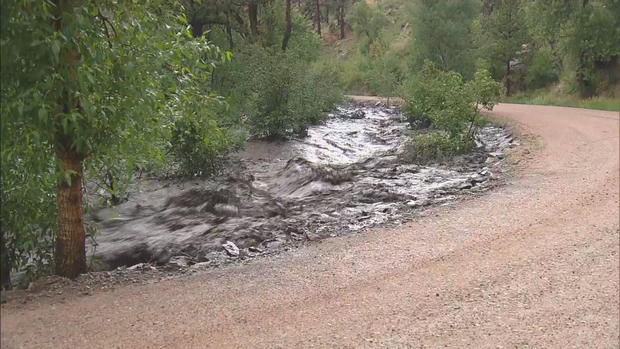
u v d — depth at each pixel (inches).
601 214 334.0
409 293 220.1
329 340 179.8
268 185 537.3
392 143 829.2
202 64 243.9
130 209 424.2
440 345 179.2
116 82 215.2
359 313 200.8
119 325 184.1
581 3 1252.5
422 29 1502.2
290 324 190.5
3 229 239.1
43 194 242.1
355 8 2591.0
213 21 1109.7
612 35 1213.7
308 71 1043.9
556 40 1395.2
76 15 187.2
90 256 323.0
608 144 605.6
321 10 3331.7
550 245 279.9
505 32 1614.2
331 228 331.9
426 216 342.6
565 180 433.4
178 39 234.1
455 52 1488.7
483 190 417.7
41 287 216.2
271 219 386.9
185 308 200.2
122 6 211.8
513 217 332.2
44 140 208.5
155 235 362.0
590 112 1007.6
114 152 228.8
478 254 267.1
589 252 269.4
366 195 446.0
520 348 179.0
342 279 234.2
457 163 602.2
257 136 858.1
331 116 1186.6
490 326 193.3
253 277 236.2
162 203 440.8
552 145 619.8
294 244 296.7
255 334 182.4
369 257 263.4
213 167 560.4
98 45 205.8
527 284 231.0
